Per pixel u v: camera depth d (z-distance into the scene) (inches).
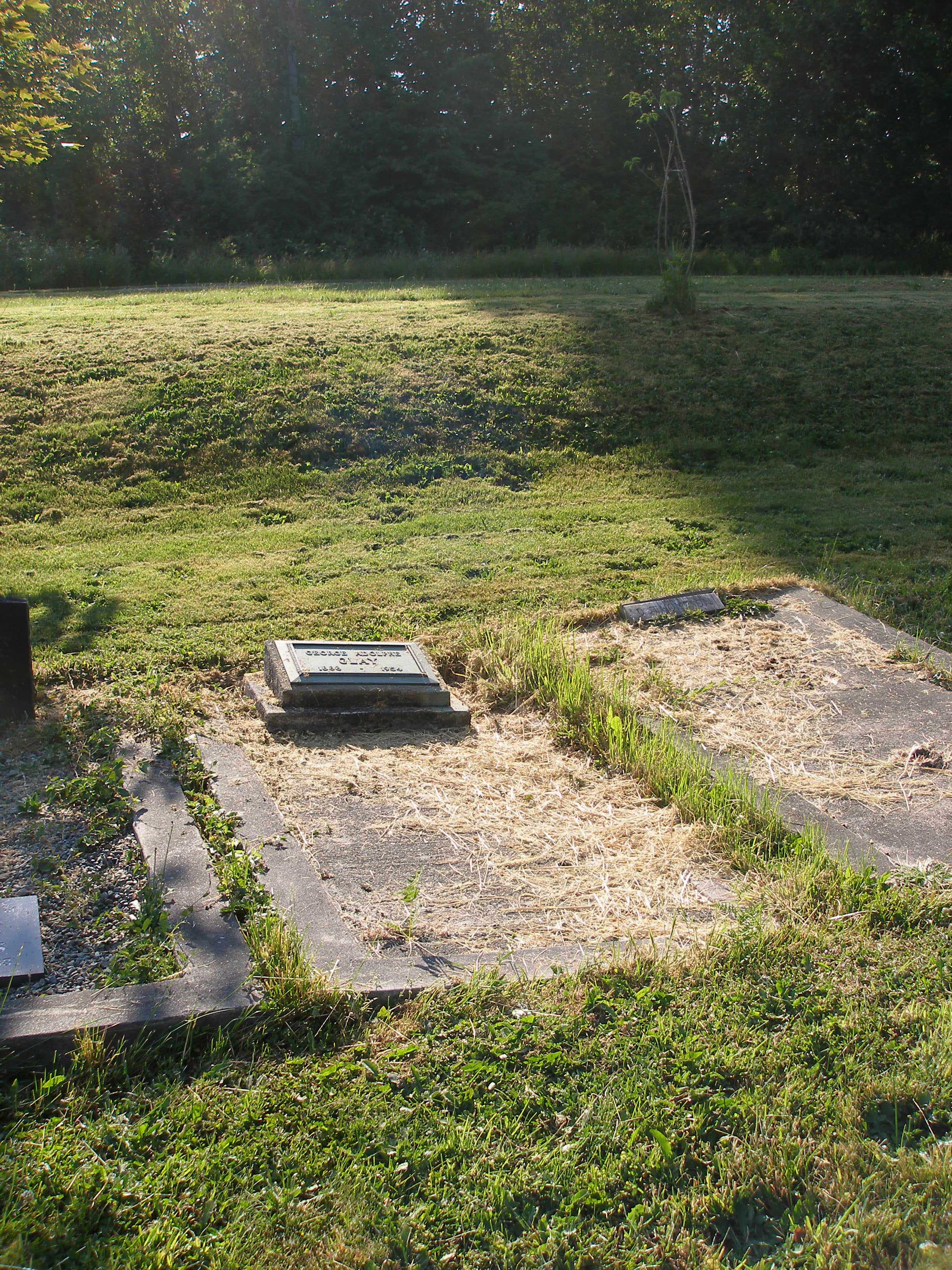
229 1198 106.0
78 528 359.6
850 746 227.8
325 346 504.1
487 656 263.7
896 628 286.4
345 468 414.9
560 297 637.9
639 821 196.2
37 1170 106.8
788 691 253.3
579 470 427.5
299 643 251.6
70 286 848.3
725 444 455.5
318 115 1300.4
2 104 490.3
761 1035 130.7
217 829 178.1
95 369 467.8
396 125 1240.8
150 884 158.1
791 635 282.8
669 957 147.6
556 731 230.7
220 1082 122.1
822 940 151.5
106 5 1258.0
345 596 300.7
